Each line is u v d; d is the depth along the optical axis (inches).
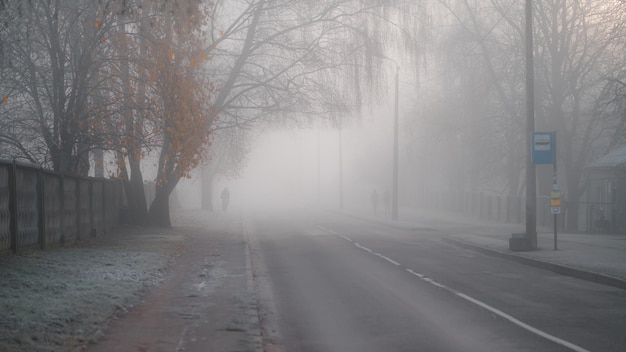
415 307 525.0
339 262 866.8
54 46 832.3
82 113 896.9
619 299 561.6
